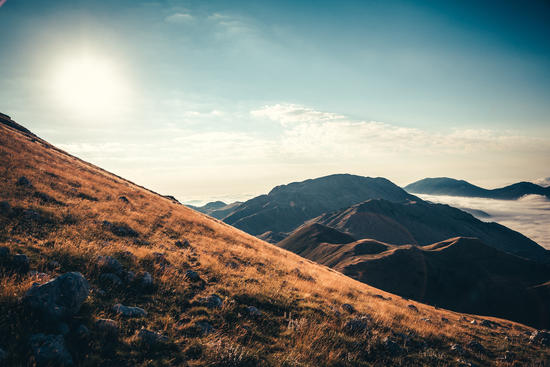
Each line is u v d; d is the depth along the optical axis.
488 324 19.94
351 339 9.10
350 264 186.75
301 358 7.23
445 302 154.88
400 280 168.38
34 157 26.02
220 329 7.59
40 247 9.20
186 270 11.32
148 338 6.18
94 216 15.77
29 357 4.90
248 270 14.72
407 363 8.88
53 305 5.82
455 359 10.09
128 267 9.71
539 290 151.75
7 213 11.60
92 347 5.57
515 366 10.75
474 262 185.50
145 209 24.45
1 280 6.42
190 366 5.78
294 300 11.57
